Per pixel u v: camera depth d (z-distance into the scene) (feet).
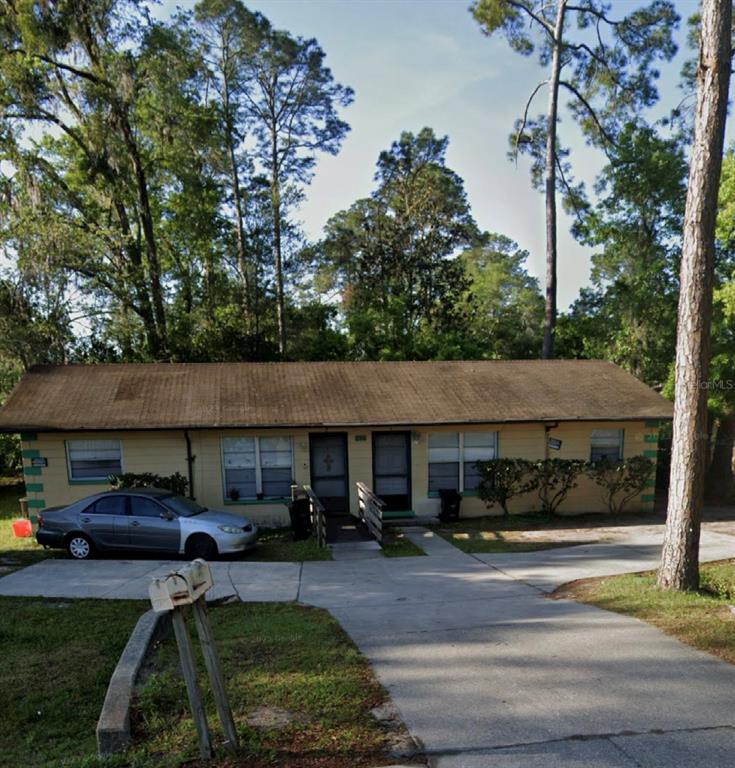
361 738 12.01
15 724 13.46
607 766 10.85
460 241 114.73
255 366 57.06
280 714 13.16
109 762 11.19
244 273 93.81
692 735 12.04
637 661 16.44
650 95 75.72
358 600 25.86
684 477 24.76
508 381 56.44
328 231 129.49
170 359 74.90
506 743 11.75
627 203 75.46
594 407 51.31
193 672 11.06
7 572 31.76
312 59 97.14
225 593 27.02
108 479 45.44
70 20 62.03
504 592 27.22
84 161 71.26
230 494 47.03
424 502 49.78
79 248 64.44
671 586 25.07
